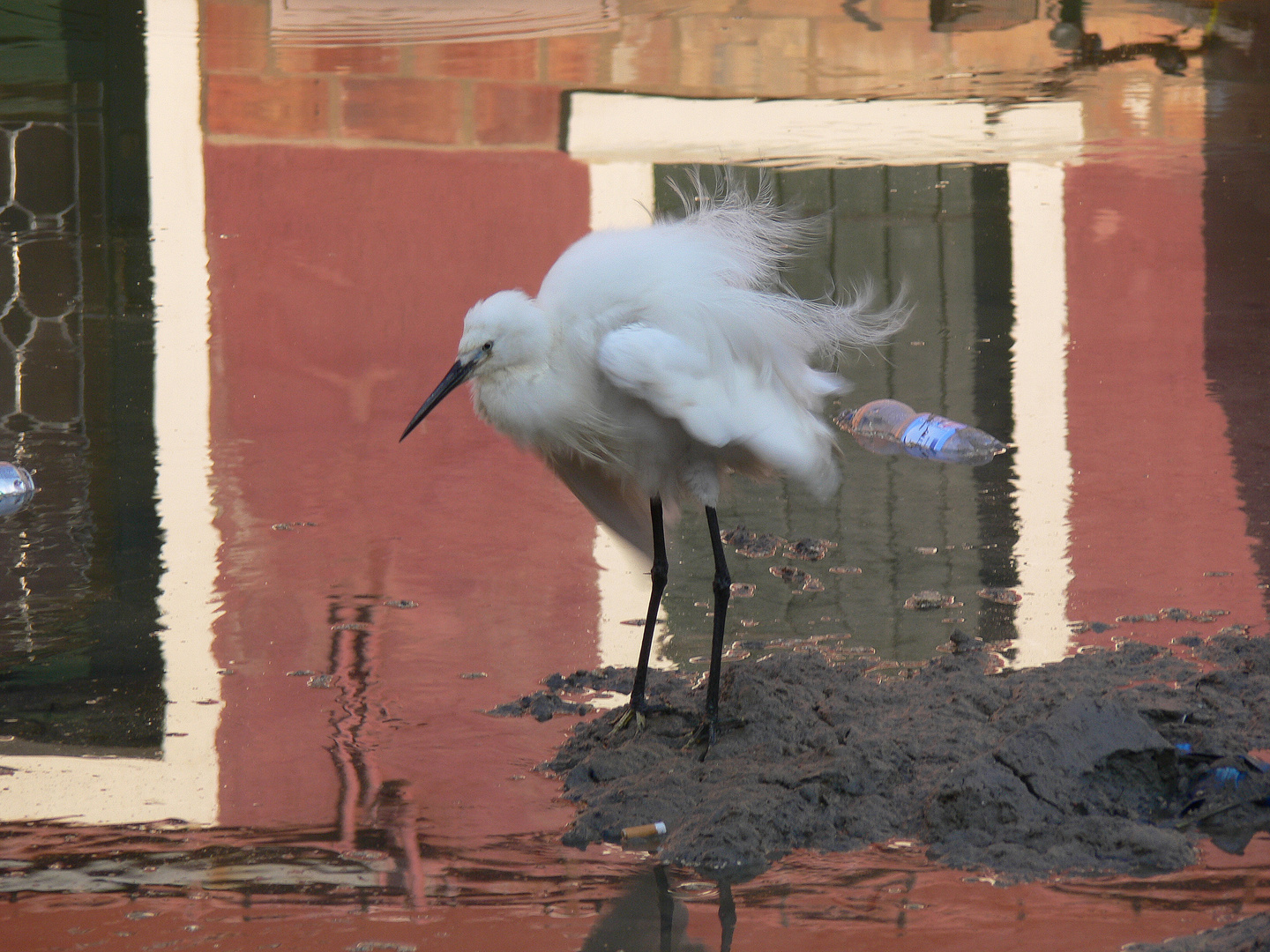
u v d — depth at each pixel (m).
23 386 13.34
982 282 16.27
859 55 27.06
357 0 30.39
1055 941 5.36
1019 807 6.17
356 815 6.54
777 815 6.27
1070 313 15.12
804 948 5.38
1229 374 13.04
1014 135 22.16
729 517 10.38
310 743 7.25
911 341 14.51
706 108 23.80
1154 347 13.95
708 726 7.01
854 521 10.23
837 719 7.12
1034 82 25.23
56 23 27.78
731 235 7.68
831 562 9.48
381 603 9.00
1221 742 6.61
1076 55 26.95
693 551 9.80
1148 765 6.41
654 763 6.91
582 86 24.80
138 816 6.54
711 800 6.46
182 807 6.63
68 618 8.80
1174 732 6.77
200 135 21.98
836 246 17.48
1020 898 5.67
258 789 6.79
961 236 17.75
